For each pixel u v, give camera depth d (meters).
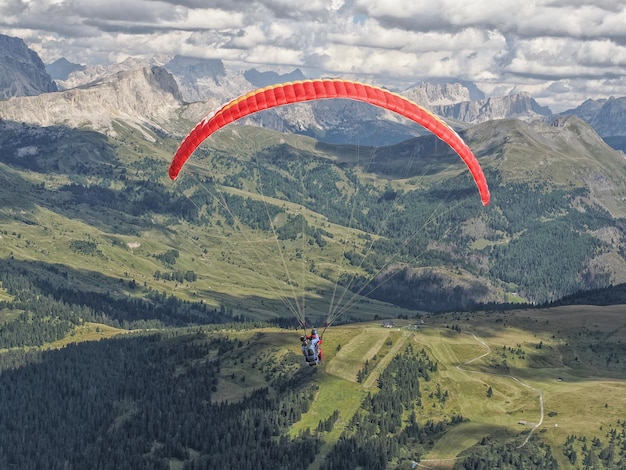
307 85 70.88
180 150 71.94
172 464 190.25
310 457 186.50
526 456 178.00
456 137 75.69
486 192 77.56
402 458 186.12
